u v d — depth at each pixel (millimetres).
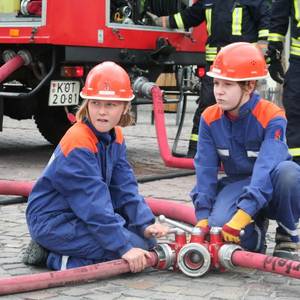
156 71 10336
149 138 13484
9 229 6355
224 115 5250
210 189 5336
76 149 4816
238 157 5316
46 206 4988
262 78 5086
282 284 4906
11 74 9781
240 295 4664
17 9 9352
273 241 6105
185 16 9992
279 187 5074
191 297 4613
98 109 4828
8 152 11258
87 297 4559
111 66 4914
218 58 5117
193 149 9969
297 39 7789
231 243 4996
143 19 10250
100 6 9328
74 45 9117
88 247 4934
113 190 5195
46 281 4641
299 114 7734
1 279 4574
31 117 11164
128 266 4863
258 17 9297
